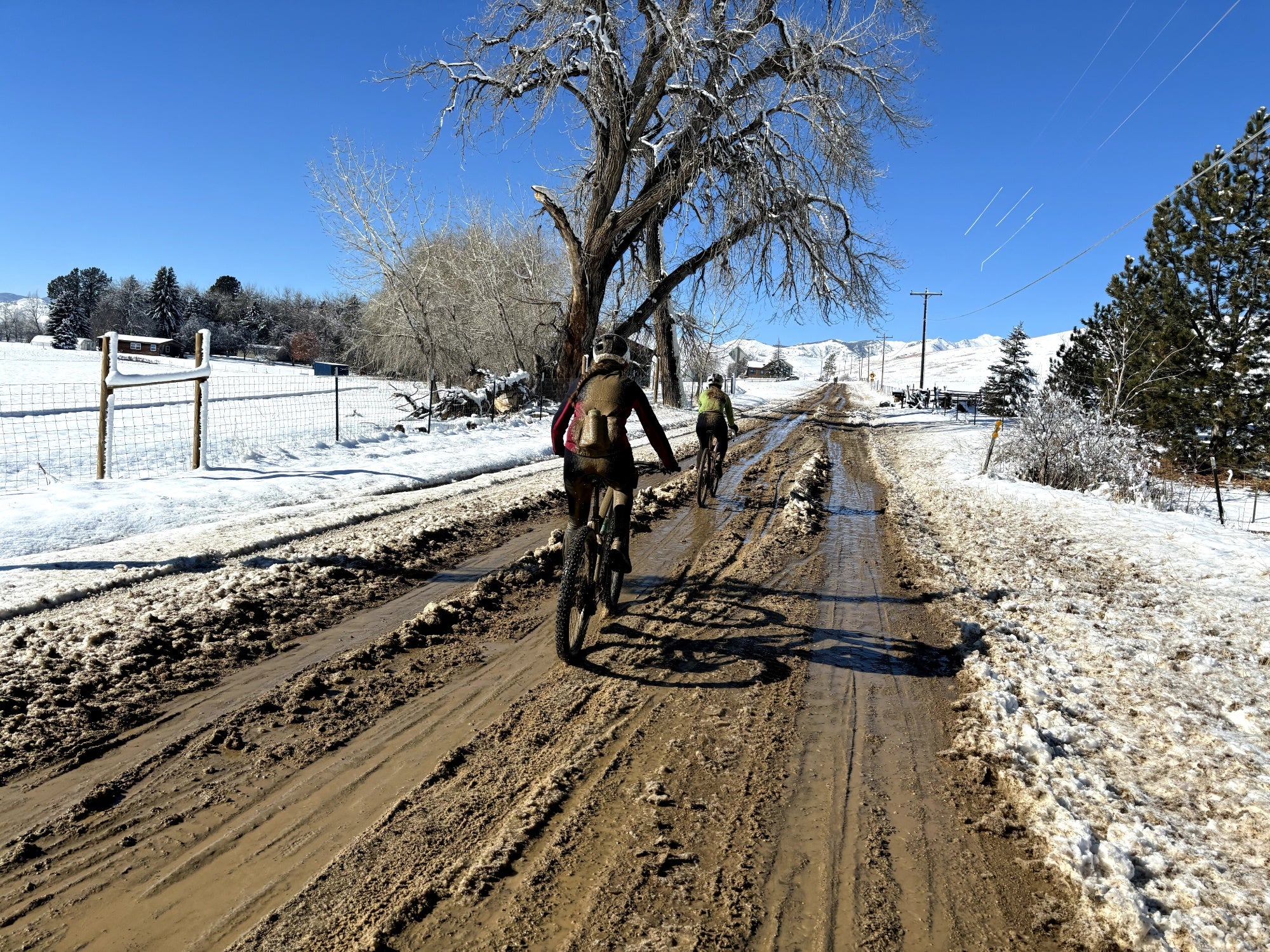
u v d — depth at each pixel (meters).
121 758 3.50
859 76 22.88
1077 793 3.44
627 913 2.60
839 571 7.54
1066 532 9.78
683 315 30.44
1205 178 20.75
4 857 2.76
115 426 15.27
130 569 6.20
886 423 32.53
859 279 25.97
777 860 2.94
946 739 4.05
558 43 21.20
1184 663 5.22
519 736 3.88
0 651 4.50
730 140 22.69
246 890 2.65
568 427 5.17
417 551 7.34
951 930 2.60
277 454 12.67
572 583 4.68
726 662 5.01
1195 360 21.11
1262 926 2.60
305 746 3.69
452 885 2.71
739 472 14.82
